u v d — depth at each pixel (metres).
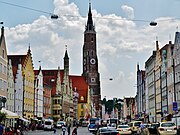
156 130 50.72
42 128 118.00
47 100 151.88
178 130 46.44
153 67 125.31
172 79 91.75
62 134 76.88
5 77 95.19
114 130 48.91
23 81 114.56
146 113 143.62
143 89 157.00
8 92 99.06
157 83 116.94
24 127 98.94
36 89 132.00
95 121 131.50
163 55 105.12
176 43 87.19
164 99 103.69
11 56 118.75
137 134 62.91
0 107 68.19
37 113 133.25
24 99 116.31
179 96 83.88
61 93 167.25
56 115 160.50
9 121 94.19
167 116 90.75
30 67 124.69
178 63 85.31
